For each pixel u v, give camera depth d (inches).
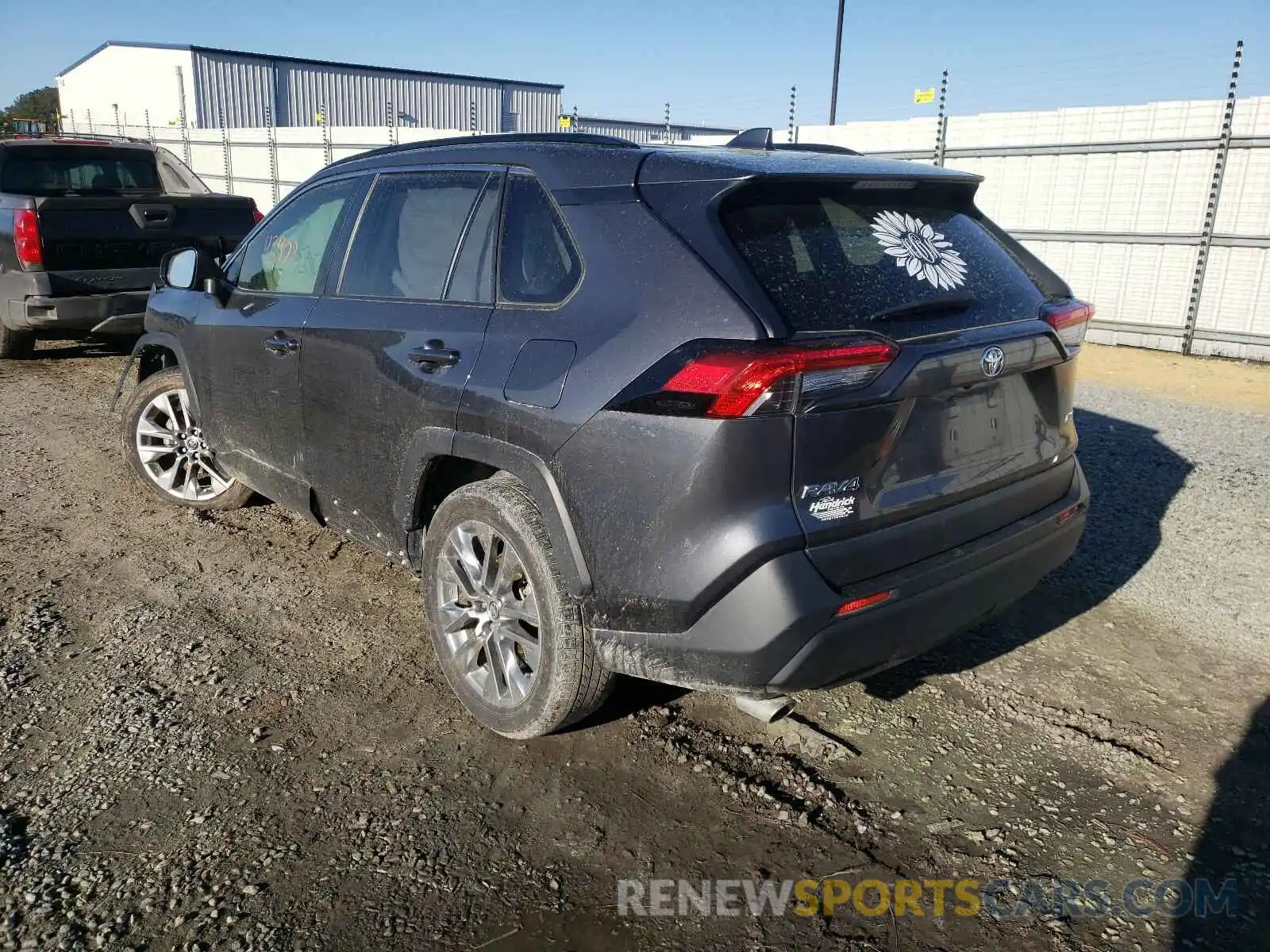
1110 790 114.2
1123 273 426.6
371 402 133.5
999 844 104.9
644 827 106.6
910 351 98.3
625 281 104.3
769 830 106.5
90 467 228.8
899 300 103.3
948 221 121.2
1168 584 170.9
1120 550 185.8
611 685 114.0
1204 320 405.1
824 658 96.8
